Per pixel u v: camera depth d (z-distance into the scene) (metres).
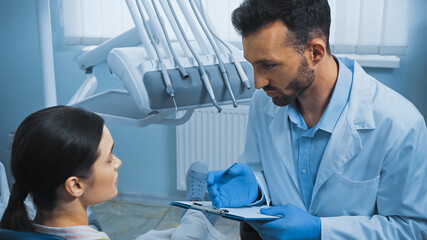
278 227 1.07
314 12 0.93
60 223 0.86
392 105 1.08
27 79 2.74
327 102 1.10
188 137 2.48
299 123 1.14
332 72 1.07
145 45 1.30
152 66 1.23
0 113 2.83
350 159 1.09
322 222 1.09
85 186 0.85
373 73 2.26
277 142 1.18
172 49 1.25
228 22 2.27
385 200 1.10
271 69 0.96
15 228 0.83
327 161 1.10
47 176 0.80
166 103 1.23
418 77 2.21
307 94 1.09
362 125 1.07
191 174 1.88
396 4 2.10
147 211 2.65
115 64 1.32
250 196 1.19
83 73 2.62
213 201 1.11
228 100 1.31
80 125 0.82
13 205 0.84
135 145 2.67
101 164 0.86
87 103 1.69
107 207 2.69
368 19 2.14
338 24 2.17
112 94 1.81
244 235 1.31
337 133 1.09
